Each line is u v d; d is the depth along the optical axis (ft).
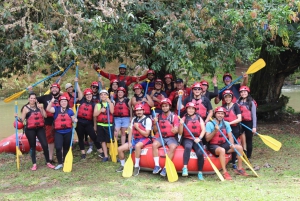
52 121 20.52
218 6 18.65
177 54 18.39
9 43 18.71
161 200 13.91
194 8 19.02
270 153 21.47
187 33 17.71
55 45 16.62
